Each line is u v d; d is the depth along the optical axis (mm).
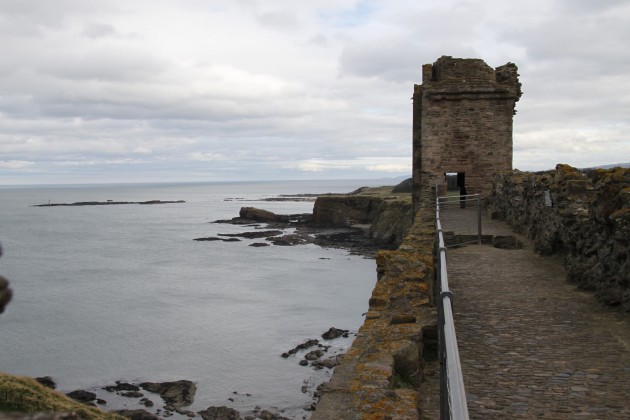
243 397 24031
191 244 81938
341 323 35531
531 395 6168
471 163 27625
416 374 6980
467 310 9703
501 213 21641
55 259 68938
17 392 14969
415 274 9938
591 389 6258
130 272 58031
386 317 8500
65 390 25250
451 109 27594
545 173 17453
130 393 24703
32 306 42062
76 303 43062
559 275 12227
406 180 111375
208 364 28281
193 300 43500
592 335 8125
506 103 27328
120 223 126812
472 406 5949
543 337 8117
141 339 32906
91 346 31734
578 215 11859
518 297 10469
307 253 69438
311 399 23625
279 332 33594
